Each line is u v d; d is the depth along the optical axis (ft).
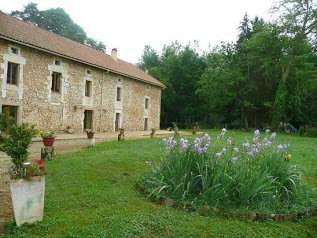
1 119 11.02
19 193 10.35
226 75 99.66
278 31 85.51
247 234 10.48
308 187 16.98
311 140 62.49
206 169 13.87
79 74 62.85
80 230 10.14
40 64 53.11
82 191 15.24
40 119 53.52
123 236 9.81
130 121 82.58
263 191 13.41
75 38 129.29
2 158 25.04
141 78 83.82
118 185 17.01
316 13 79.00
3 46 46.01
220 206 12.65
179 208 12.82
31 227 10.40
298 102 89.66
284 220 12.27
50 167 21.39
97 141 45.16
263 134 76.59
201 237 10.07
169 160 15.79
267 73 93.71
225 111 116.26
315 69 85.10
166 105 126.41
